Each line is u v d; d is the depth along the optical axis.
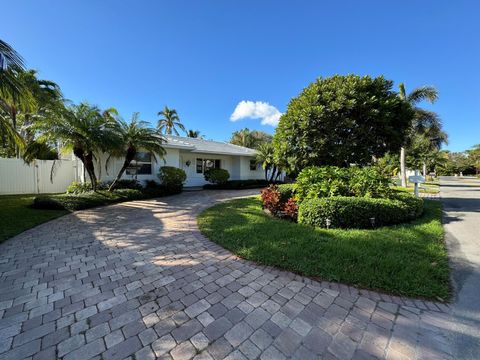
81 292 2.52
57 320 2.06
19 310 2.20
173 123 30.39
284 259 3.21
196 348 1.73
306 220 5.05
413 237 4.11
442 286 2.54
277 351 1.69
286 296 2.43
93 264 3.24
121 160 10.92
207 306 2.26
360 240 3.88
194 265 3.20
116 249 3.82
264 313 2.14
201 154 16.05
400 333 1.87
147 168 11.84
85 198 7.46
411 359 1.61
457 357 1.63
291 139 7.64
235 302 2.32
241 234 4.36
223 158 17.36
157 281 2.76
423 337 1.83
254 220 5.48
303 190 6.00
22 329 1.94
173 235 4.58
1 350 1.71
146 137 9.16
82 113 7.76
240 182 15.56
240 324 1.99
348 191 5.71
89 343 1.78
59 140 7.60
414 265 2.97
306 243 3.77
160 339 1.82
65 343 1.78
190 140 16.89
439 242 3.95
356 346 1.73
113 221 5.74
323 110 6.95
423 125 14.29
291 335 1.85
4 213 6.27
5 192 10.63
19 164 10.95
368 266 2.95
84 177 10.16
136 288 2.60
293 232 4.38
